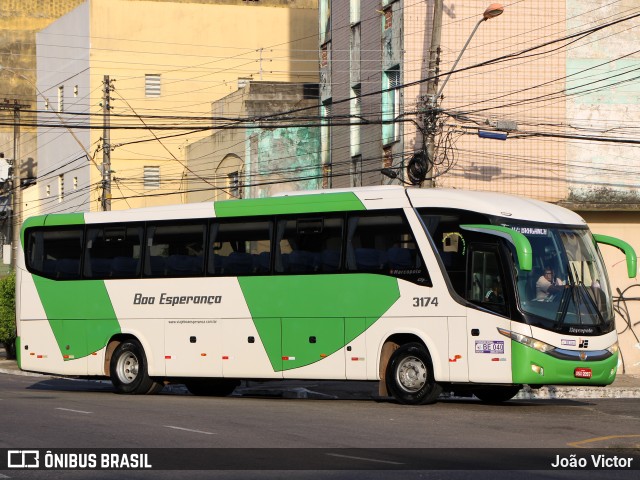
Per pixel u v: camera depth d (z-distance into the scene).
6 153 71.44
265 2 66.31
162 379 25.72
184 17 61.16
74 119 61.72
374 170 33.84
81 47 60.94
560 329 20.34
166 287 24.95
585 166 35.62
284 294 23.11
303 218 23.08
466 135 35.12
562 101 35.62
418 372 21.38
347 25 40.62
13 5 72.12
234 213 24.12
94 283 26.17
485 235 20.66
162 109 60.69
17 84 71.94
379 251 21.94
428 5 35.66
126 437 15.92
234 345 23.78
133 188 60.12
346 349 22.19
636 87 35.88
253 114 47.62
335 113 41.81
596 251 21.64
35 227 27.47
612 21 35.91
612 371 21.00
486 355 20.45
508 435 16.31
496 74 35.41
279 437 15.93
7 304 47.69
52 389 29.00
